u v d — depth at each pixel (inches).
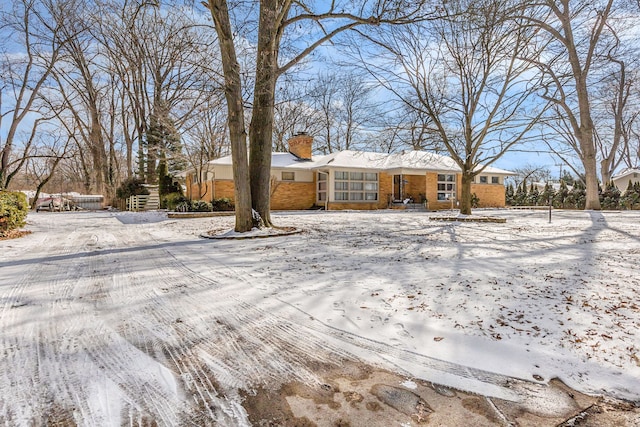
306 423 65.0
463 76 478.9
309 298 135.9
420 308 122.7
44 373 82.0
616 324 105.3
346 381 79.9
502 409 69.3
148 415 67.0
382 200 849.5
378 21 341.4
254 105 351.9
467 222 455.5
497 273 168.9
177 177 951.0
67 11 752.3
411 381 79.7
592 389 75.4
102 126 1033.5
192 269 189.5
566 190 955.3
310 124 1197.7
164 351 93.9
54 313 122.0
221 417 66.6
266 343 98.9
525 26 418.9
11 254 240.8
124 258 223.6
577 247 242.4
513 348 92.9
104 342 99.0
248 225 336.8
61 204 957.2
